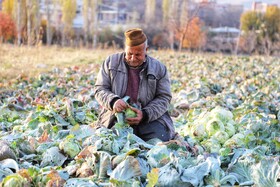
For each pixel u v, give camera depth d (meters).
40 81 11.28
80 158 4.38
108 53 25.61
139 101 5.17
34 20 37.75
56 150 4.60
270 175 3.79
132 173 3.84
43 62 18.22
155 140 4.95
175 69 15.38
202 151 4.82
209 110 7.09
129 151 4.11
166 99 5.20
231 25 72.81
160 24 55.69
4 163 4.20
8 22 38.12
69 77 11.81
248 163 4.09
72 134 5.03
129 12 89.44
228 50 50.09
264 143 5.01
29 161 4.58
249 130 5.12
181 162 4.16
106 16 92.00
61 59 20.36
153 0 58.25
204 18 73.38
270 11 49.38
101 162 4.08
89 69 14.30
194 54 25.12
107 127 5.11
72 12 49.03
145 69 5.19
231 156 4.48
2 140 4.70
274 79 12.13
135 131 5.12
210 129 5.23
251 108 7.14
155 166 4.10
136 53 4.95
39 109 6.70
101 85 5.21
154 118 5.08
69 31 49.28
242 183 3.91
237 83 12.09
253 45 41.94
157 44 51.00
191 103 8.31
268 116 6.23
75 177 4.22
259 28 48.78
